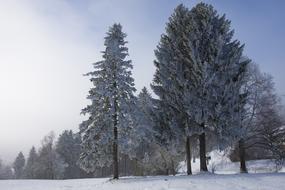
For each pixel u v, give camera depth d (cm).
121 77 2978
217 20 2962
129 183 2311
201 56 2814
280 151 2902
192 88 2758
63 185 3097
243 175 2191
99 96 2975
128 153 3016
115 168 2927
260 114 2950
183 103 2769
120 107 2922
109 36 3127
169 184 1964
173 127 2844
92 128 2936
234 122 2681
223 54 2833
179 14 3052
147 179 2461
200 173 2652
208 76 2653
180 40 2956
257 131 2947
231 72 2766
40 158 8775
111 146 3061
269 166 3634
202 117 2712
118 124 2922
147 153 4738
